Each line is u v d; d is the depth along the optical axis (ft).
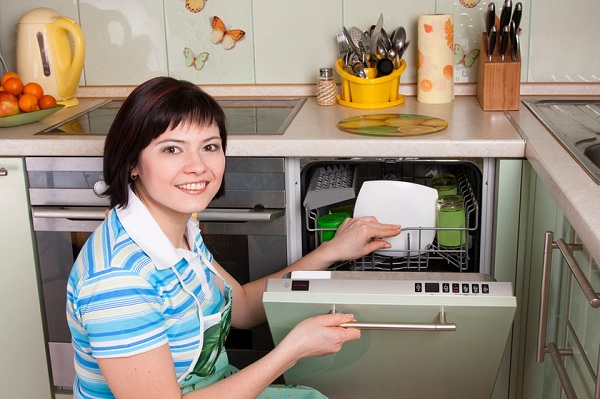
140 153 4.24
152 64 8.43
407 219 6.35
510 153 6.08
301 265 5.98
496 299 4.65
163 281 4.24
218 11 8.18
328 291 4.81
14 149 6.66
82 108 8.02
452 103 7.76
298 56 8.23
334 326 4.74
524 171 6.18
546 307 4.99
